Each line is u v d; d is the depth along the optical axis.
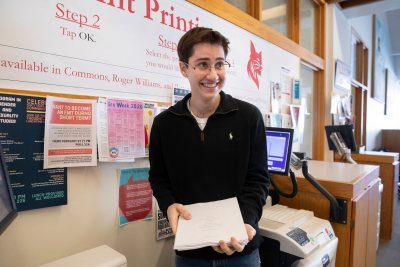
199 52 0.91
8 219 0.72
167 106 1.48
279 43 2.48
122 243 1.31
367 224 1.69
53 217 1.07
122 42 1.28
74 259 0.98
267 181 1.05
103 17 1.21
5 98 0.94
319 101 3.40
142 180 1.38
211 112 1.04
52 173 1.06
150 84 1.40
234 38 1.97
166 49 1.48
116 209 1.28
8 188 0.77
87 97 1.15
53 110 1.06
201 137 1.01
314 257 1.17
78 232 1.15
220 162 1.00
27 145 1.00
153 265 1.44
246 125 1.02
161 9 1.45
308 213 1.46
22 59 0.98
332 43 3.50
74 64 1.12
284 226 1.28
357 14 3.93
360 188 1.57
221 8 1.84
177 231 0.85
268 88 2.35
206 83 0.94
